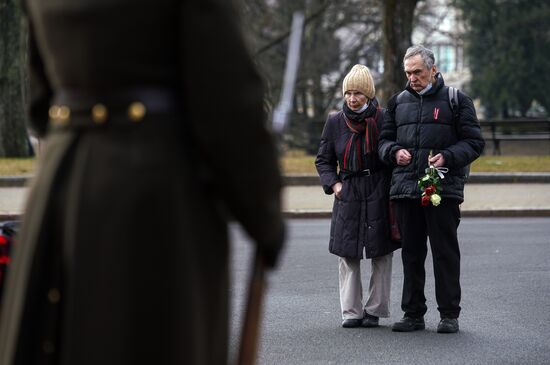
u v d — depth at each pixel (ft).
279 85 136.67
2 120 100.68
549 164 80.23
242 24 9.78
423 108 29.60
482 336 29.60
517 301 35.45
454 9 200.95
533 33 191.83
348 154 30.99
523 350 27.73
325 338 29.40
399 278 40.70
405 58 29.71
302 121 140.67
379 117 31.12
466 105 29.48
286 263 44.73
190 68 9.45
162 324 9.44
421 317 30.63
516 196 70.90
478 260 46.01
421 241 30.32
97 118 9.71
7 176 67.41
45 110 11.12
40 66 10.93
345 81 31.19
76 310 9.47
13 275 10.06
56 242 9.75
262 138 9.55
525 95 194.08
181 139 9.77
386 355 27.20
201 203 9.82
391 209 30.83
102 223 9.49
